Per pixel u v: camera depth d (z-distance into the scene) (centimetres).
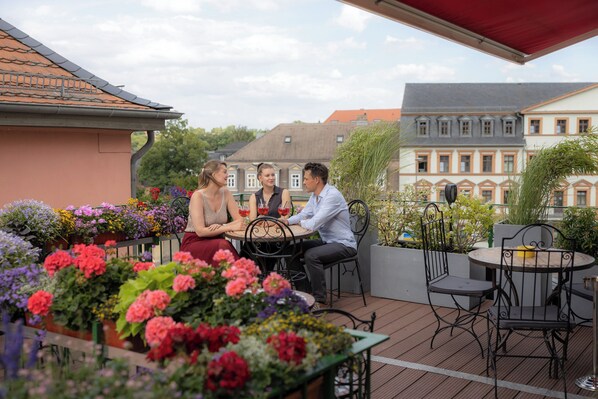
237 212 547
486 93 7431
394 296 591
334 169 663
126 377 209
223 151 7456
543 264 393
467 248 578
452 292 428
